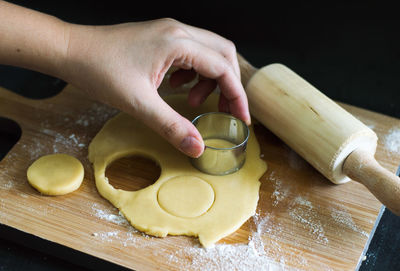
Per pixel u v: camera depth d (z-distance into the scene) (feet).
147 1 2.83
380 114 2.31
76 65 1.97
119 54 1.96
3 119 2.23
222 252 1.85
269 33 2.73
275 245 1.87
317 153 1.99
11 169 2.05
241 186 2.00
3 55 2.02
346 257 1.85
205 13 2.80
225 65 2.05
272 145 2.17
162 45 1.96
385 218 2.08
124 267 1.81
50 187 1.95
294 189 2.03
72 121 2.22
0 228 1.91
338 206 1.98
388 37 2.72
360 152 1.97
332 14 2.80
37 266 1.91
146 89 1.93
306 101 2.06
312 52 2.67
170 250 1.85
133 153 2.10
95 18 2.77
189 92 2.23
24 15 2.01
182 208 1.92
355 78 2.57
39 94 2.46
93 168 2.06
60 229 1.89
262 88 2.15
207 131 2.13
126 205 1.93
